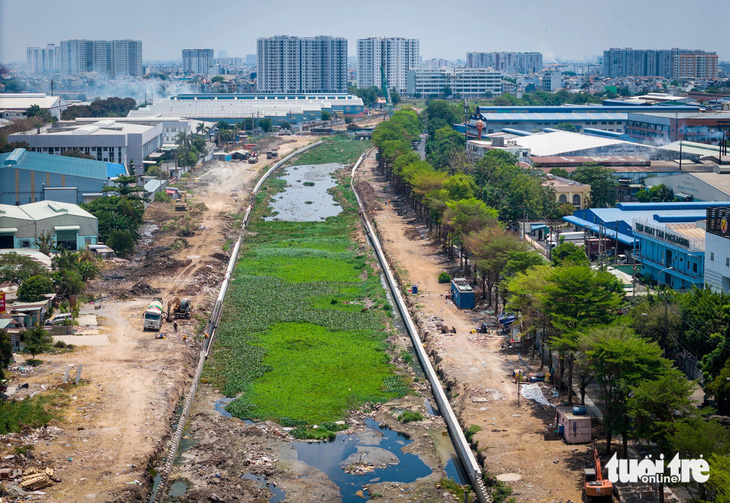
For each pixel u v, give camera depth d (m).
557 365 125.38
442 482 99.38
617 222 197.00
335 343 150.62
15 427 104.00
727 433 87.50
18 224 199.75
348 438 112.88
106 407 114.06
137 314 158.75
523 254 153.75
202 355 142.25
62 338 142.12
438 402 123.50
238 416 119.19
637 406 91.81
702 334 121.12
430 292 177.12
